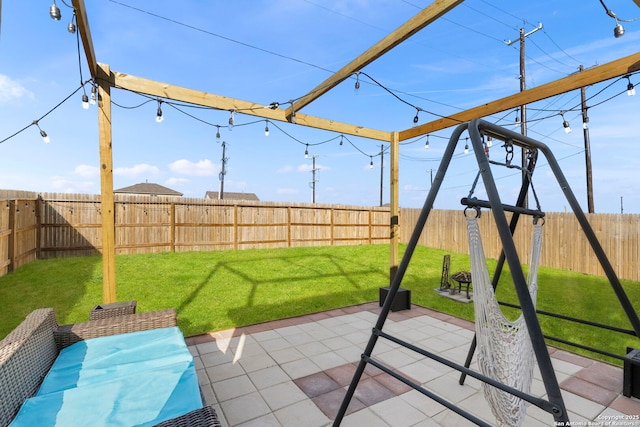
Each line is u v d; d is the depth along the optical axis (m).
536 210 1.87
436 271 7.49
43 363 1.78
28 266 6.14
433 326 3.82
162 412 1.37
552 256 7.59
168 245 8.57
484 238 8.95
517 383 1.51
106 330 2.22
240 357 2.94
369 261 8.59
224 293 5.23
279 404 2.21
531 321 1.01
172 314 2.46
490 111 3.73
